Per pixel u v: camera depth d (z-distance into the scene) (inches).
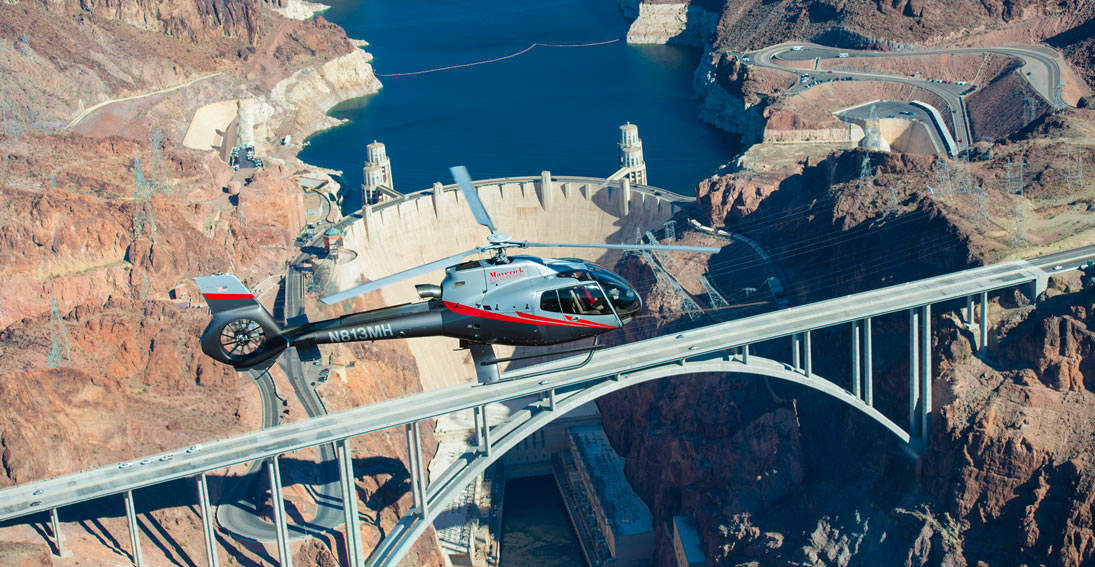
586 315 2970.0
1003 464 5654.5
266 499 5920.3
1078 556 5398.6
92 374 6161.4
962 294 6003.9
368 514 6176.2
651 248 2679.6
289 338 3073.3
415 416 5393.7
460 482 5541.3
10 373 5743.1
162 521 5625.0
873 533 5954.7
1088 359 5753.0
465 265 2999.5
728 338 5846.5
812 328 5866.1
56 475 5689.0
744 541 6304.1
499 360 3051.2
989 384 5949.8
